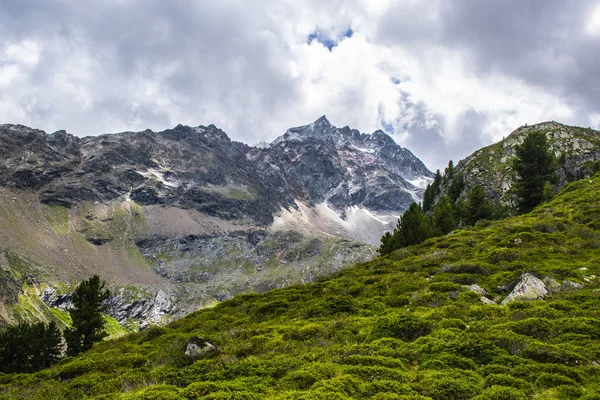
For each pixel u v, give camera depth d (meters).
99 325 60.00
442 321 20.39
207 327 32.66
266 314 34.38
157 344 30.28
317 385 14.53
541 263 30.77
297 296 37.38
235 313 36.97
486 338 16.88
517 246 37.53
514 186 77.25
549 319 18.42
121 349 28.83
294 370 17.05
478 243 43.44
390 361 16.38
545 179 73.62
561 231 41.62
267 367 17.97
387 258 48.31
